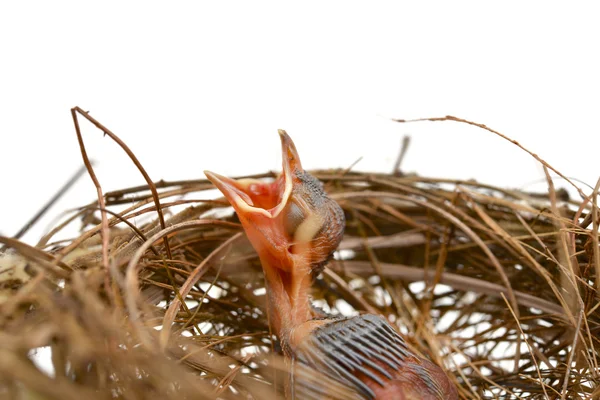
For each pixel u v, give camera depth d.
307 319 0.35
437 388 0.34
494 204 0.38
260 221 0.35
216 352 0.35
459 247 0.38
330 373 0.34
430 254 0.39
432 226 0.39
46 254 0.33
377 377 0.34
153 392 0.33
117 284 0.34
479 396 0.36
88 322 0.32
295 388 0.34
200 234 0.37
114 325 0.32
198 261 0.37
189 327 0.35
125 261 0.34
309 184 0.36
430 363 0.35
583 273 0.36
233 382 0.34
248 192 0.36
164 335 0.34
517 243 0.36
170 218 0.36
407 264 0.39
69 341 0.32
